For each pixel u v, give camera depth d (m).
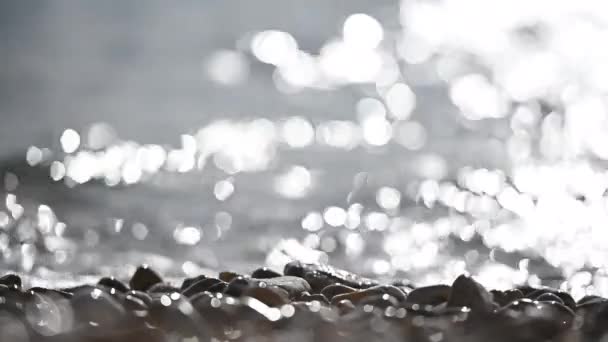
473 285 6.48
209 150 20.66
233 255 12.10
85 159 18.89
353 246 12.98
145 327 5.98
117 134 22.12
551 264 11.91
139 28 40.16
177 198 15.81
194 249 12.39
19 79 29.55
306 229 13.99
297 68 33.31
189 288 7.26
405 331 6.05
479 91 28.45
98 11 42.38
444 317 6.31
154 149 20.55
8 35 36.59
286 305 6.49
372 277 10.91
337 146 21.50
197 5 45.09
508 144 21.34
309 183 17.50
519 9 41.59
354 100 27.92
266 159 19.86
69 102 26.44
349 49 37.06
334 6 45.19
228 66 33.44
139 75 31.62
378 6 45.16
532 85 28.69
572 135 21.70
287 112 25.80
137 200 15.52
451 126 23.92
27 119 23.66
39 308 6.33
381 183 17.56
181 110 25.69
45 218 13.77
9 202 14.71
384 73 32.56
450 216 15.08
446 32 39.94
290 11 43.72
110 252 11.86
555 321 6.20
